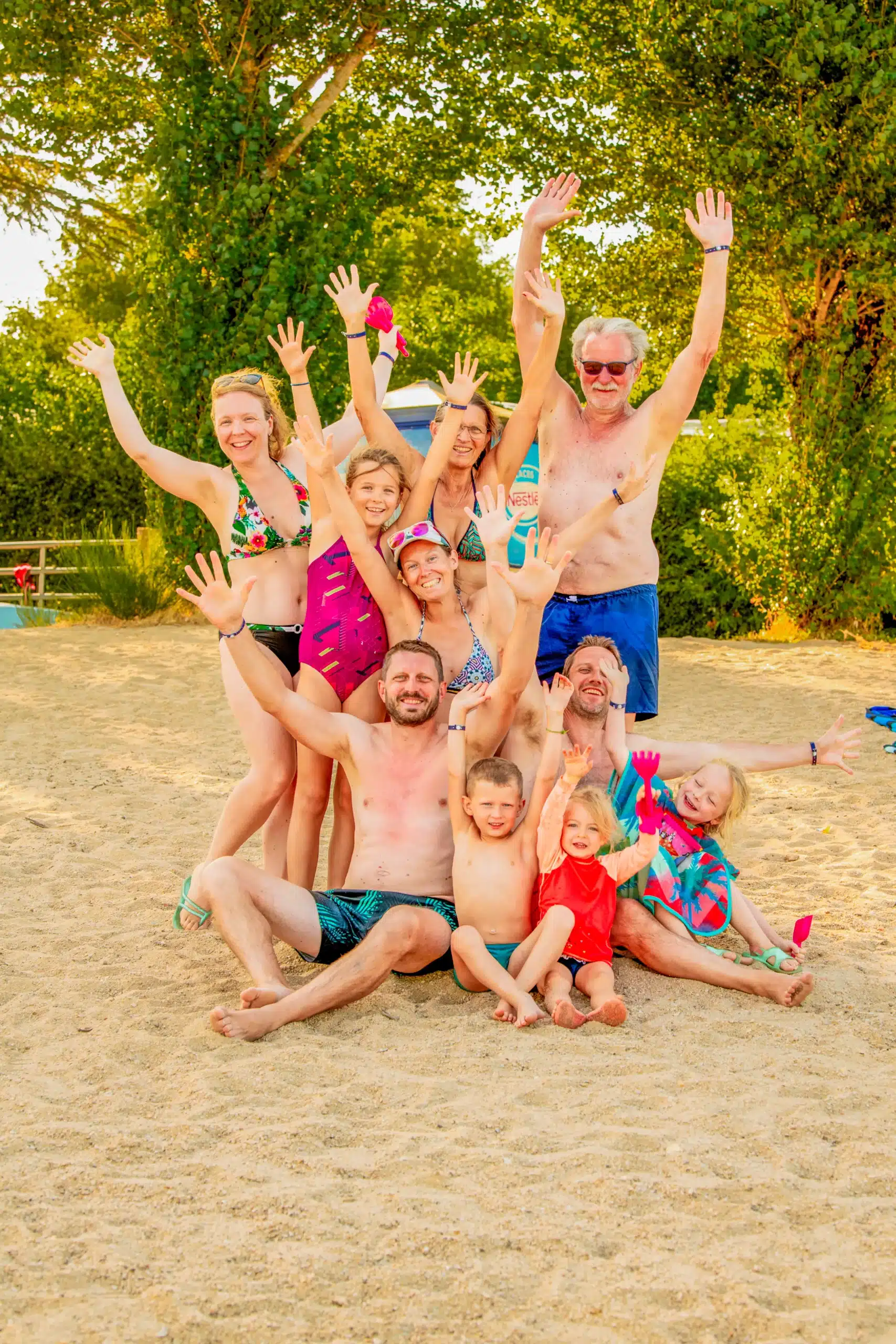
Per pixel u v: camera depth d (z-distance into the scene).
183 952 5.02
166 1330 2.56
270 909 4.48
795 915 5.47
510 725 4.92
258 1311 2.63
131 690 11.29
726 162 14.30
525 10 15.98
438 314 34.22
